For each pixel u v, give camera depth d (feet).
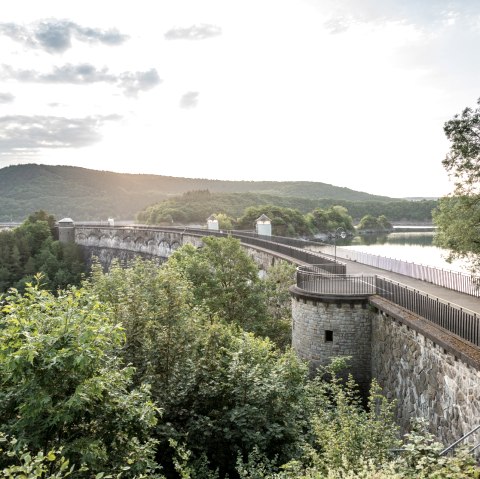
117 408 29.45
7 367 25.08
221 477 43.21
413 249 315.37
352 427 34.55
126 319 45.11
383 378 61.52
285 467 32.07
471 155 60.18
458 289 75.51
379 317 63.10
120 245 298.97
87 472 28.40
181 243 211.20
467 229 62.08
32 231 349.61
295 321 73.15
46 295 29.94
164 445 41.52
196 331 47.47
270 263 123.65
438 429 46.44
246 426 41.42
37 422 26.84
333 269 87.51
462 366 41.81
